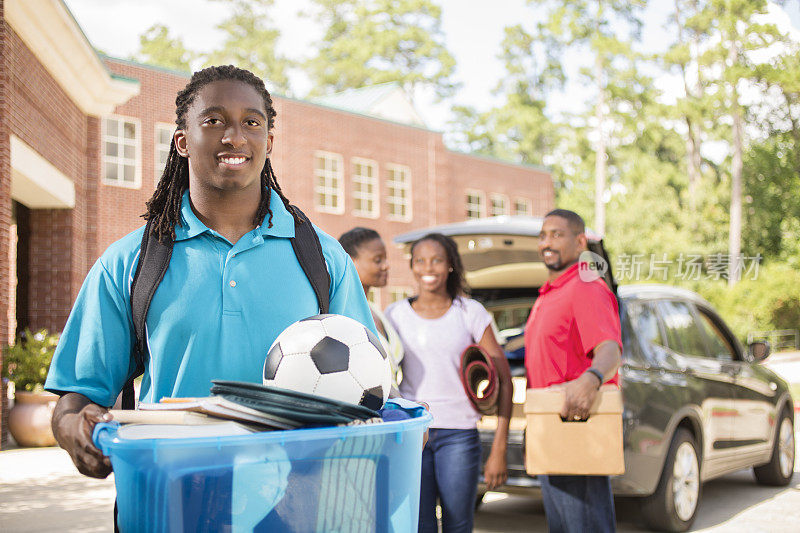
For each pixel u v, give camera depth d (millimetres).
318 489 1479
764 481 7289
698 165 43469
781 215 23406
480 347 3584
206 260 1773
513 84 58281
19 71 10094
